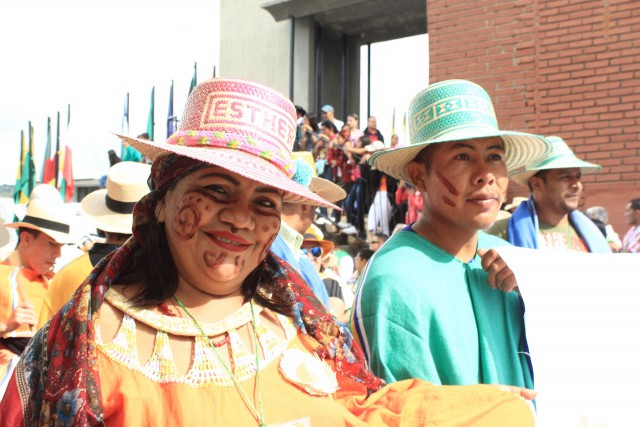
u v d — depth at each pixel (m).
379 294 1.92
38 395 1.26
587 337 1.89
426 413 1.56
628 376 1.86
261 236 1.39
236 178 1.36
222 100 1.40
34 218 3.65
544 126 6.52
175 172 1.37
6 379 3.05
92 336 1.24
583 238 3.42
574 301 1.93
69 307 1.30
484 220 2.01
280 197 1.44
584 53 6.38
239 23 13.85
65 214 3.74
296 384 1.41
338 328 1.63
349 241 8.89
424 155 2.14
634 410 1.83
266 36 13.49
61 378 1.20
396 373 1.83
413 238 2.08
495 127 2.11
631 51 6.18
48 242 3.69
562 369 1.87
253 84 1.42
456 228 2.07
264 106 1.42
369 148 9.04
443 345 1.88
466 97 2.09
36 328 3.03
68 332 1.25
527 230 3.16
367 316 1.92
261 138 1.39
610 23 6.27
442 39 7.09
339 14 12.95
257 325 1.46
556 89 6.48
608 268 1.99
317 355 1.55
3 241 4.48
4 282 3.10
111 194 3.28
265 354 1.42
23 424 1.24
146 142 1.28
